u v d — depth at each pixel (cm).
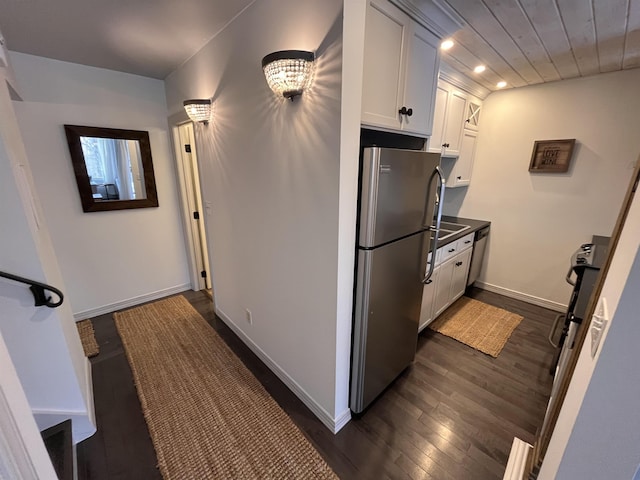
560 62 219
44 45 197
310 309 159
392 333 177
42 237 146
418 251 180
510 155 304
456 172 295
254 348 227
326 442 154
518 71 240
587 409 63
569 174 273
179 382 197
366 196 135
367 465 142
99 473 138
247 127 175
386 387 189
